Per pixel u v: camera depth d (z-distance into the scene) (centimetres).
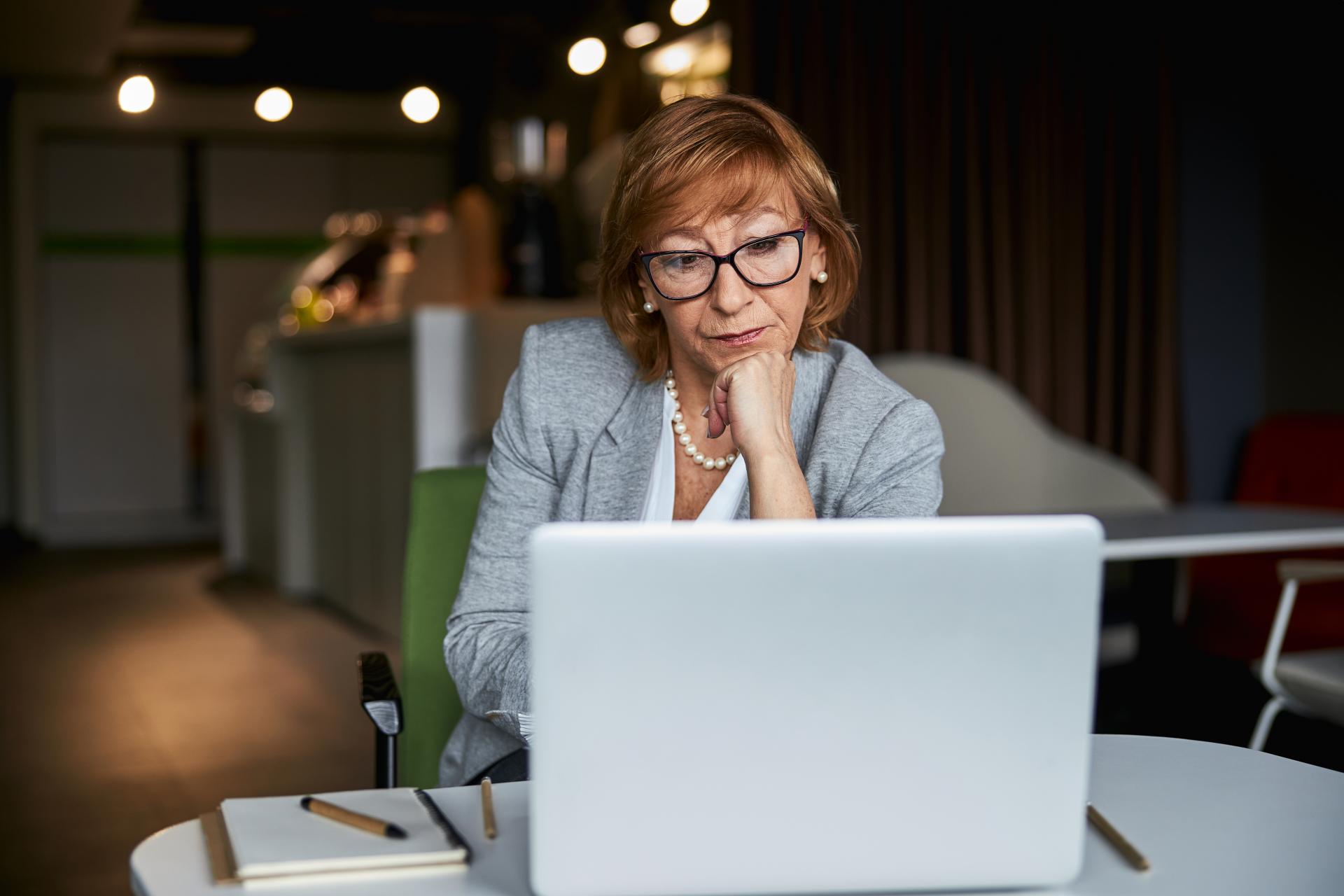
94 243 996
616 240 143
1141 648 340
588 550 77
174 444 1025
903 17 460
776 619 79
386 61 920
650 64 674
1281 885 87
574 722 79
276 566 695
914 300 462
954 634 79
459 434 458
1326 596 376
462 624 147
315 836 94
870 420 144
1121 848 92
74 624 596
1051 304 485
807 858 81
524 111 885
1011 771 81
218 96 990
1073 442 439
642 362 154
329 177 1044
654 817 80
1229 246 504
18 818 316
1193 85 495
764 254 135
